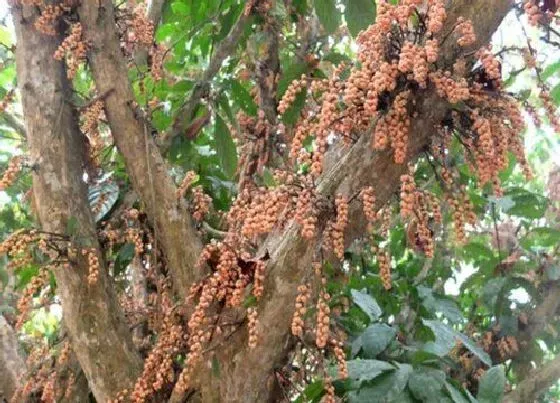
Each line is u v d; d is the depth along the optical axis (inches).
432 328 117.3
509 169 131.6
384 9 72.9
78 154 106.3
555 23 75.8
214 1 143.3
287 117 129.8
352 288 142.3
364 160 79.9
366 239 141.1
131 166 102.3
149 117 119.6
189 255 98.3
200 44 155.2
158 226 100.6
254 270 84.2
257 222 78.4
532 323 144.1
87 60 106.0
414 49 70.1
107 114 103.7
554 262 147.3
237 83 134.1
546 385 122.1
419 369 106.7
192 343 86.2
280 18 141.5
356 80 73.5
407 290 150.1
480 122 72.8
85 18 104.6
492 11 76.4
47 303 121.0
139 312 116.1
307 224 75.2
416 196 82.5
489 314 155.5
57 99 104.9
